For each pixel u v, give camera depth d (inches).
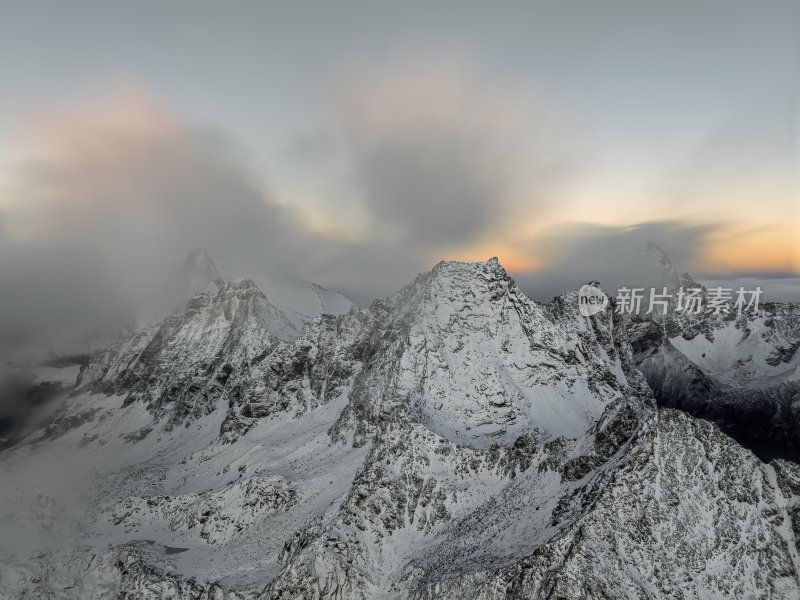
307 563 4303.6
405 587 4131.4
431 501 4837.6
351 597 4220.0
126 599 4960.6
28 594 5172.2
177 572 5118.1
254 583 4687.5
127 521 6555.1
